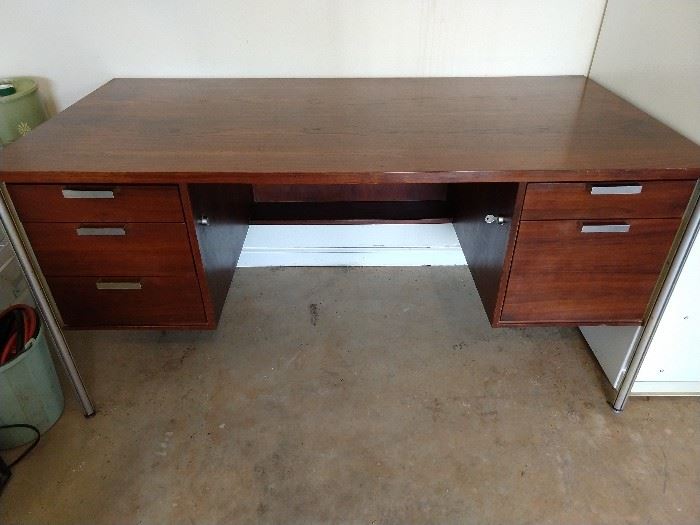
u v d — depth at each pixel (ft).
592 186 3.73
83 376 5.36
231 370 5.44
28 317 4.66
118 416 4.93
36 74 5.67
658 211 3.85
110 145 4.01
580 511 4.11
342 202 6.24
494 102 4.95
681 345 4.66
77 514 4.11
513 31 5.50
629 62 4.88
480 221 4.81
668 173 3.62
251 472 4.42
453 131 4.25
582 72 5.74
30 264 3.98
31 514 4.11
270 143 4.03
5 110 5.20
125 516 4.10
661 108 4.43
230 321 6.11
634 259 4.10
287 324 6.07
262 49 5.58
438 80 5.64
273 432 4.77
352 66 5.70
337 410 4.98
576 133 4.21
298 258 6.95
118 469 4.45
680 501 4.18
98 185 3.73
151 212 3.87
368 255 6.95
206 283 4.29
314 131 4.26
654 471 4.42
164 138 4.14
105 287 4.25
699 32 3.85
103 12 5.35
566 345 5.73
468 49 5.60
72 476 4.39
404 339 5.85
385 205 6.17
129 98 5.08
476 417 4.91
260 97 5.11
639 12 4.65
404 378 5.34
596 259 4.11
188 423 4.86
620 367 4.93
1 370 4.16
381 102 4.95
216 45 5.56
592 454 4.56
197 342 5.81
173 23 5.42
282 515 4.10
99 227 3.94
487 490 4.27
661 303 4.23
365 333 5.93
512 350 5.68
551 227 3.94
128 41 5.52
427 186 6.15
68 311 4.44
